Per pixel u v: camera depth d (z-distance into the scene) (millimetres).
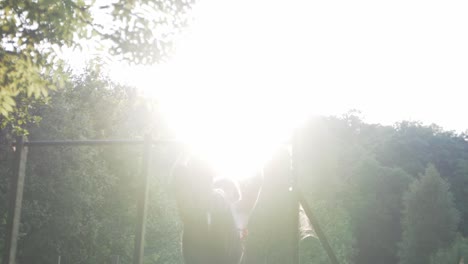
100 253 32844
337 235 49781
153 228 35250
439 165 100625
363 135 112562
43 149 29281
